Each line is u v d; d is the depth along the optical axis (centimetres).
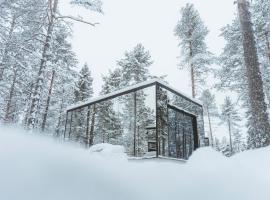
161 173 201
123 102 730
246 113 1867
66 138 852
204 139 820
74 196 119
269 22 1523
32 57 1389
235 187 184
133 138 673
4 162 123
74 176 137
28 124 1097
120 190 143
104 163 190
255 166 290
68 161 152
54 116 2297
